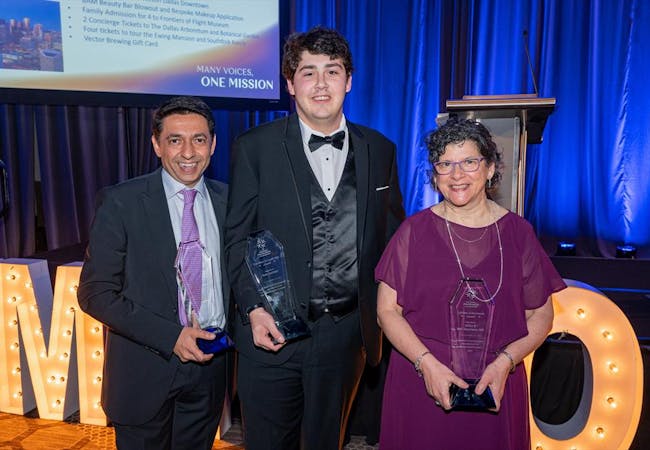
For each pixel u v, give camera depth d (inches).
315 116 65.2
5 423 108.6
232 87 188.7
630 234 224.4
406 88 231.5
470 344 57.3
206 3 182.4
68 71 165.8
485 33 225.3
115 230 62.2
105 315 60.7
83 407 108.0
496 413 58.7
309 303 66.6
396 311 62.1
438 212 61.4
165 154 63.5
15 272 109.8
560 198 230.2
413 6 226.7
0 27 155.8
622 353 84.6
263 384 67.9
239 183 67.1
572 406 105.1
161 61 177.8
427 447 60.3
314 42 63.0
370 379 100.4
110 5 169.6
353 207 68.4
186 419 69.4
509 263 58.1
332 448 70.9
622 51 218.2
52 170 199.6
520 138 92.7
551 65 223.9
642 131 220.2
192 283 64.7
